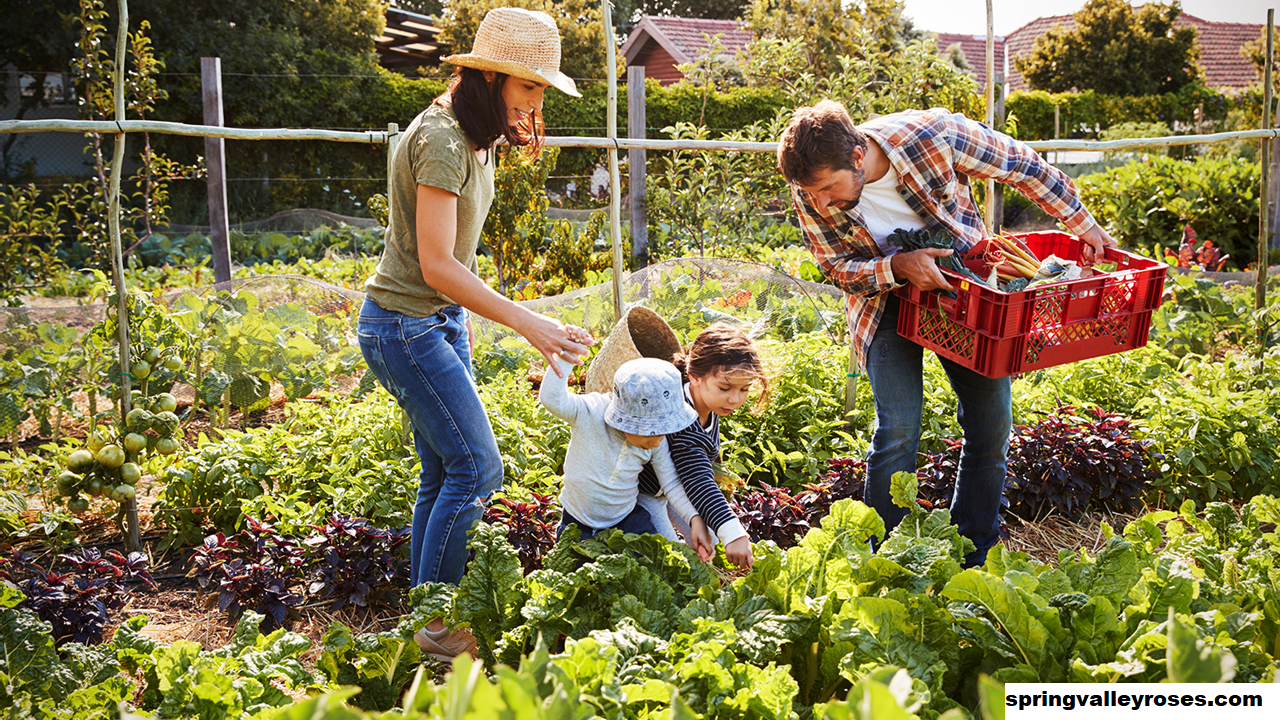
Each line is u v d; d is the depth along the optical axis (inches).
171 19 538.3
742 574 105.5
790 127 105.0
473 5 650.2
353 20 603.8
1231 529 96.0
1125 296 103.0
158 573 133.0
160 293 255.1
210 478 137.9
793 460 152.2
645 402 94.1
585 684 62.7
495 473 102.5
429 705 48.4
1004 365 98.9
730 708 63.3
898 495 92.2
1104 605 70.2
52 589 108.3
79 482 134.5
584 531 100.6
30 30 538.6
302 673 77.2
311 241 457.7
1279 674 62.2
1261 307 227.0
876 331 116.3
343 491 133.3
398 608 120.5
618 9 973.8
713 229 308.3
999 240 109.5
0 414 167.8
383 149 568.4
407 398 100.6
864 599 71.2
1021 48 1079.6
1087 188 438.0
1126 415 179.2
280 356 191.6
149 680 80.4
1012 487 146.1
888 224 113.0
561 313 193.9
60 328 189.9
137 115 289.3
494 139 95.8
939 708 64.9
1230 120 684.7
